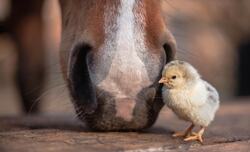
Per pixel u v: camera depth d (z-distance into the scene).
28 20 2.45
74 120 2.06
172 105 1.73
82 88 1.75
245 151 1.72
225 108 2.31
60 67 1.83
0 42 4.03
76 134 1.77
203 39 3.92
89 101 1.74
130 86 1.73
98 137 1.75
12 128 1.91
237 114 2.16
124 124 1.74
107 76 1.73
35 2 2.44
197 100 1.72
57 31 3.84
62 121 2.08
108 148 1.68
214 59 3.92
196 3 3.85
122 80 1.72
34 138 1.73
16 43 2.49
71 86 1.76
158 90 1.73
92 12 1.76
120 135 1.76
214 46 3.99
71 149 1.67
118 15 1.75
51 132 1.79
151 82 1.73
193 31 3.86
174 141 1.75
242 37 3.98
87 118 1.75
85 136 1.75
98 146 1.69
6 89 4.51
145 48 1.73
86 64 1.75
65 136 1.75
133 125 1.74
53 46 3.69
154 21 1.75
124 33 1.74
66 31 1.84
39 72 2.46
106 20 1.75
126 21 1.74
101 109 1.73
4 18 2.56
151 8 1.75
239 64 3.96
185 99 1.72
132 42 1.73
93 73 1.73
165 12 1.84
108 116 1.73
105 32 1.74
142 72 1.73
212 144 1.75
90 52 1.74
